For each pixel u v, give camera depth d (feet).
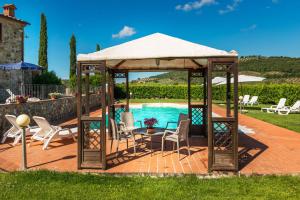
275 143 29.32
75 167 20.16
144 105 83.20
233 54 18.63
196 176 18.21
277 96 83.66
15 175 17.90
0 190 15.34
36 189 15.53
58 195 14.70
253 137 32.91
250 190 15.48
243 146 27.81
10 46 65.98
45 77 74.33
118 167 20.10
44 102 43.80
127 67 35.01
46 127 27.68
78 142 19.75
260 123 45.03
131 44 22.13
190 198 14.33
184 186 16.16
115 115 37.11
